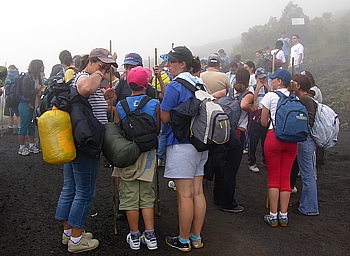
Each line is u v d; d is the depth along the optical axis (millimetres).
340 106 13242
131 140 3715
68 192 3861
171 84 3779
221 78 5105
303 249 3996
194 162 3748
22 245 3932
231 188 4879
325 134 4789
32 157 7672
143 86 3896
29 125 7836
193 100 3654
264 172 6891
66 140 3381
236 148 4758
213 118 3619
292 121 4246
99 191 5652
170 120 3693
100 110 3766
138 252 3854
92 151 3504
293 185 5746
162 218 4715
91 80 3447
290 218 4820
